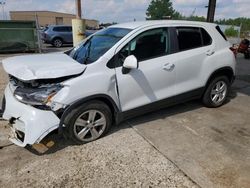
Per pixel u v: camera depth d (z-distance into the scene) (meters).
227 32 25.97
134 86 3.95
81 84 3.45
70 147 3.71
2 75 8.04
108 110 3.83
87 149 3.65
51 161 3.39
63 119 3.41
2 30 13.89
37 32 14.65
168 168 3.21
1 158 3.45
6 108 3.56
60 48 18.69
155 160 3.38
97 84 3.57
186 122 4.52
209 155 3.48
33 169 3.23
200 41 4.68
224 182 2.95
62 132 3.52
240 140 3.89
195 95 4.79
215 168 3.21
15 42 14.34
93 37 4.58
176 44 4.36
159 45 4.20
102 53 3.80
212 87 4.95
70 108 3.42
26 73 3.29
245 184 2.92
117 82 3.78
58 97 3.32
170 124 4.43
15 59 3.99
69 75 3.39
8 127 4.33
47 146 3.62
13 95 3.59
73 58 4.16
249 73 8.55
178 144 3.77
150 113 4.89
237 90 6.48
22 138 3.42
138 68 3.94
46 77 3.24
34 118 3.25
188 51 4.47
